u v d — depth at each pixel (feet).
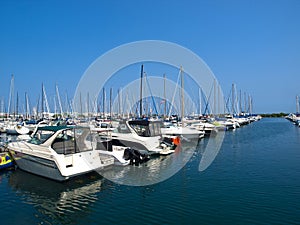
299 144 87.30
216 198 34.37
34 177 43.06
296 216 28.71
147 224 27.25
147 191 37.22
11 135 115.03
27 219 28.58
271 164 55.06
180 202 33.19
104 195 35.73
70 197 34.94
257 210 30.42
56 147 42.93
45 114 164.14
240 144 87.40
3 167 46.09
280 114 414.00
